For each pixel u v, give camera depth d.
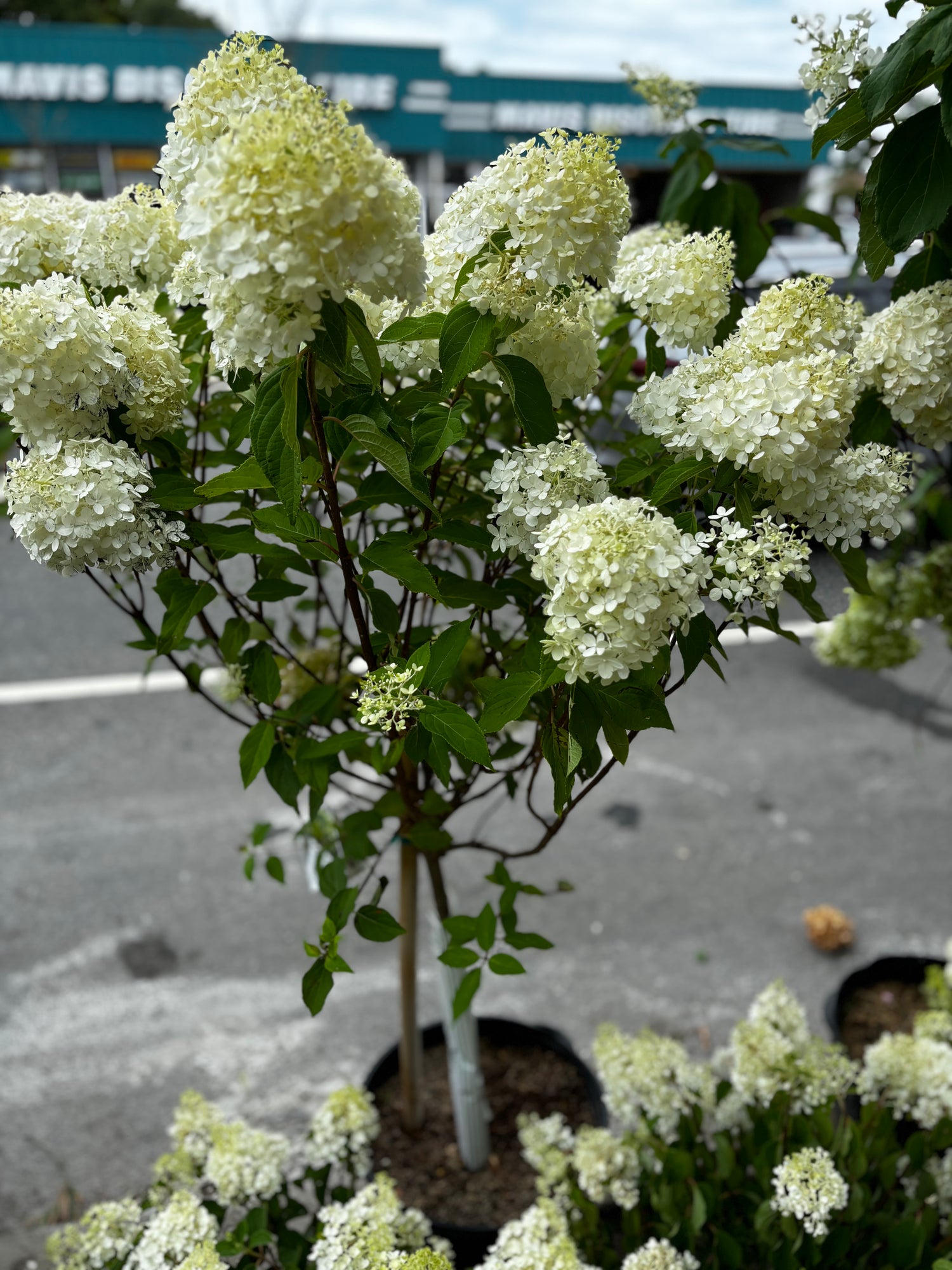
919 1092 1.29
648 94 1.36
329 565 1.14
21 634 3.41
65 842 2.38
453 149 9.38
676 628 0.74
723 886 2.25
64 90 8.58
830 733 2.92
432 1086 1.49
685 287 0.86
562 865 2.32
